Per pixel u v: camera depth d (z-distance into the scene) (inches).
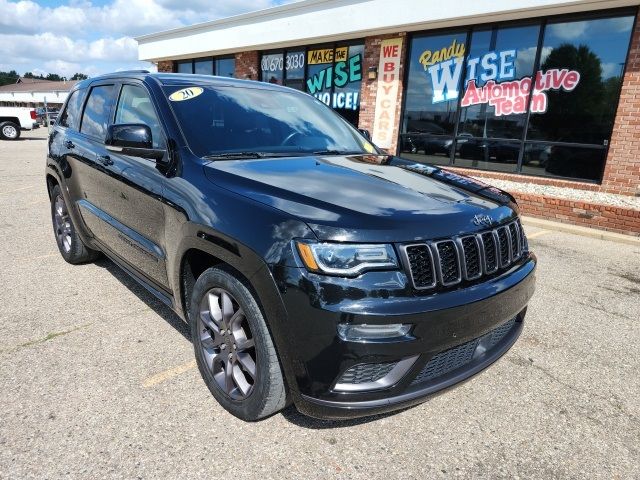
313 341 78.5
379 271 79.2
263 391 88.1
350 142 145.1
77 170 159.2
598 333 149.0
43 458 85.1
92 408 99.6
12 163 522.9
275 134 128.9
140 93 131.5
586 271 215.3
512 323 109.1
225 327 96.9
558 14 347.9
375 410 81.0
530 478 87.0
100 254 187.2
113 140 108.9
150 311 146.9
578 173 356.8
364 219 81.2
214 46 608.1
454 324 83.1
